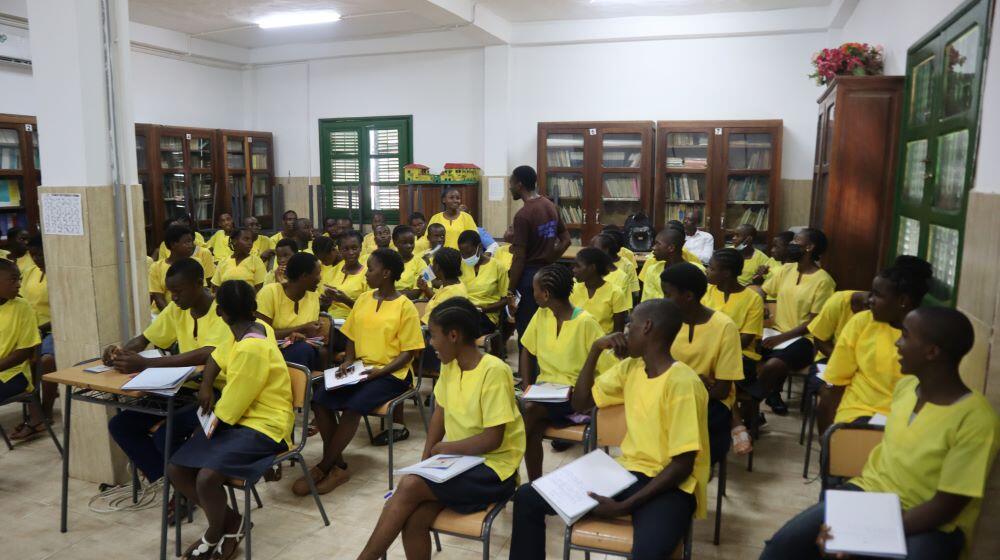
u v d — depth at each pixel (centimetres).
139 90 775
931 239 317
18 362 319
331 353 357
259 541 257
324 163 891
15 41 636
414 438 363
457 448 207
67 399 264
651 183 714
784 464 326
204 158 828
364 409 293
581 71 748
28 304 326
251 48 895
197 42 820
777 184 668
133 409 255
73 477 315
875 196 408
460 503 198
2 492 300
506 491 206
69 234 301
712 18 686
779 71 683
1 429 345
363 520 273
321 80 877
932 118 325
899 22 407
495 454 209
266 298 341
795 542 170
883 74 446
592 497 180
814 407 329
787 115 686
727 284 320
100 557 249
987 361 187
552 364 273
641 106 731
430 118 828
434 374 347
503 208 789
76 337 309
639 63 727
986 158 214
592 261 328
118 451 306
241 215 870
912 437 163
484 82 784
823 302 356
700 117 712
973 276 206
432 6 596
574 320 269
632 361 208
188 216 716
